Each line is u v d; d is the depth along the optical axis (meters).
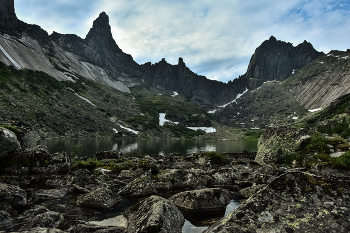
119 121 183.00
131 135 157.25
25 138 26.38
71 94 185.75
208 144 129.25
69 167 22.77
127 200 12.26
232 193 13.80
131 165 22.83
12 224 7.91
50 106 133.00
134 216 8.48
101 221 8.74
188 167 25.00
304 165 19.94
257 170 19.39
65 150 48.44
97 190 11.54
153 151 67.56
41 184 15.29
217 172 17.97
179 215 8.75
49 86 168.12
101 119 164.75
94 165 23.72
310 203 5.51
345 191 5.59
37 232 6.32
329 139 22.02
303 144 22.92
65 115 132.25
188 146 103.94
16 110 102.50
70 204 11.17
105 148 65.62
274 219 5.38
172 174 17.02
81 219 9.00
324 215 5.22
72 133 115.19
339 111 133.25
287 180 6.02
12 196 9.88
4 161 19.81
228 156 41.03
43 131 99.12
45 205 10.90
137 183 13.78
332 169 15.75
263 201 5.75
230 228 5.33
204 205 10.42
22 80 146.38
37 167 20.23
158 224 6.71
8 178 15.48
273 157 24.64
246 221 5.45
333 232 4.91
